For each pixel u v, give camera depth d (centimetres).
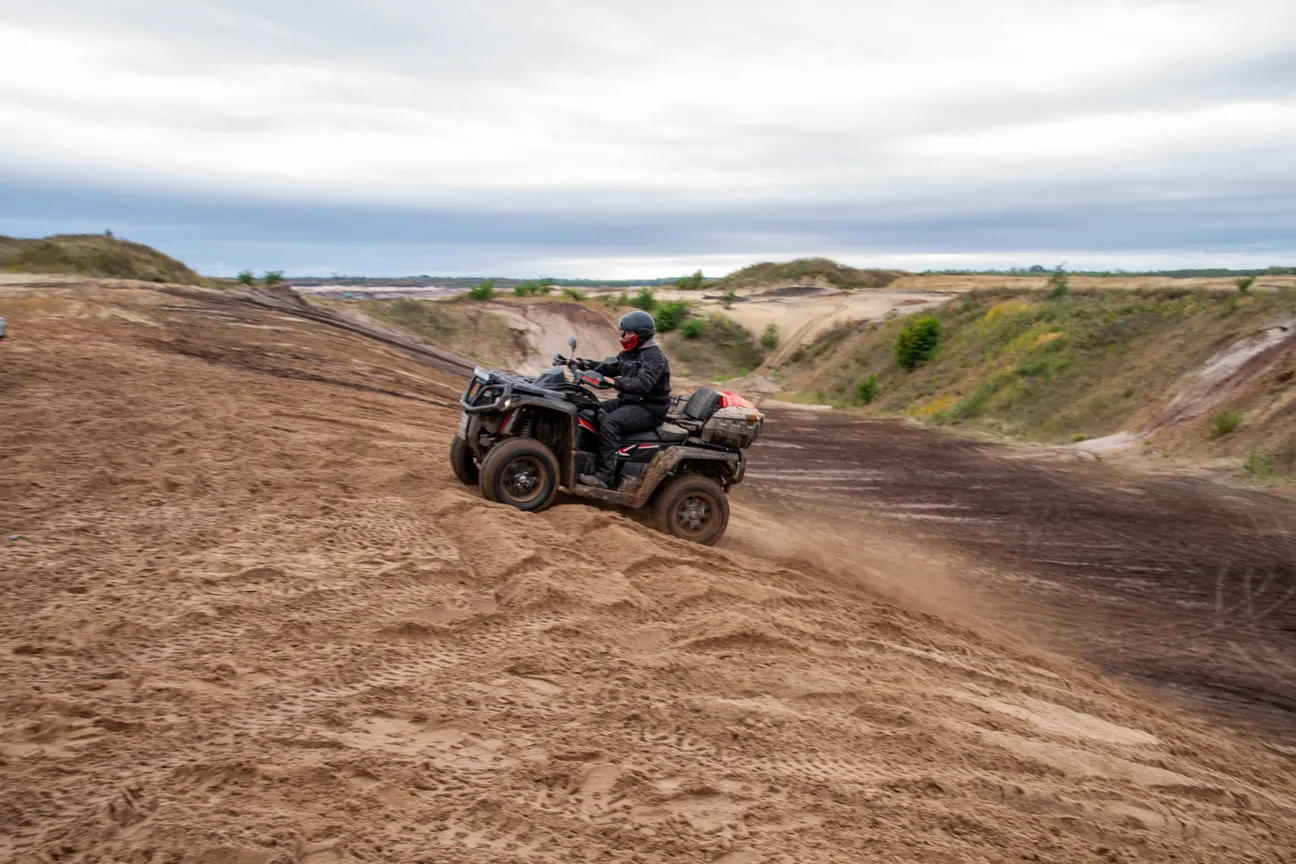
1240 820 479
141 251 4950
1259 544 1378
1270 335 2667
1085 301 4031
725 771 380
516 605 543
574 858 293
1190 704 758
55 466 706
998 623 930
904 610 786
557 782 343
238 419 1001
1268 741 693
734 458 890
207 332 1878
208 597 481
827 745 429
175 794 294
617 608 572
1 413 874
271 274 5253
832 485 1809
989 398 3372
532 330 5106
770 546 1011
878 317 6272
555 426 837
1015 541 1348
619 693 440
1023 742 498
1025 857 362
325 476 793
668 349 6078
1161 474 2033
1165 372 2888
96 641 412
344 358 1964
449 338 4853
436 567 580
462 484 857
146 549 545
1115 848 395
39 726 328
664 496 856
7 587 460
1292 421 2123
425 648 462
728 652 535
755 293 9362
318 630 463
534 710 407
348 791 311
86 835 264
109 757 314
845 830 347
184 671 395
